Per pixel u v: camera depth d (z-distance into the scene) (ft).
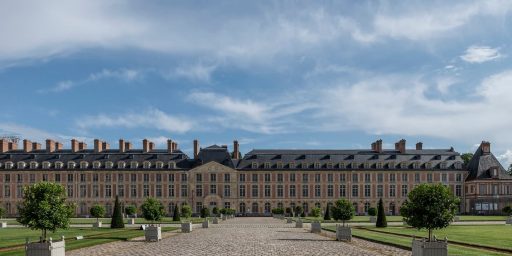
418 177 456.04
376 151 471.21
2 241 145.28
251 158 468.75
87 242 140.15
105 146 478.18
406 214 113.70
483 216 375.25
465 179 453.17
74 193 450.71
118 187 453.17
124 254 113.60
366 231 193.67
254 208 458.91
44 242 97.50
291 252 117.29
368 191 457.68
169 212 454.40
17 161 451.94
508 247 121.80
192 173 457.68
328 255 111.14
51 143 464.24
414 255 97.04
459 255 104.63
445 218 110.93
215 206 443.73
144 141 469.16
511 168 527.81
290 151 475.31
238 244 138.72
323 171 459.32
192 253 115.44
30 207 111.04
